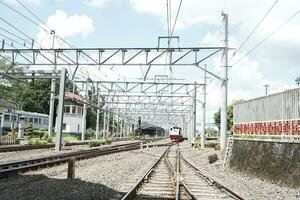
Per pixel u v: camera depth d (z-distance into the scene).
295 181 17.98
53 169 22.25
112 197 13.76
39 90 100.06
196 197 14.07
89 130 102.56
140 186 17.08
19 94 99.38
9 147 33.94
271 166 20.88
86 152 35.88
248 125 26.86
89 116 114.69
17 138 51.59
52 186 15.41
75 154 32.47
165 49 30.12
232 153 29.22
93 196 13.59
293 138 19.80
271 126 22.59
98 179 18.78
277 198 15.30
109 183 17.58
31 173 19.75
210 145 67.50
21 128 57.12
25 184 16.09
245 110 27.84
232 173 26.42
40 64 31.47
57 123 38.09
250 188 18.16
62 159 26.73
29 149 38.22
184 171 26.11
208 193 15.57
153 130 111.31
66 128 95.62
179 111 95.69
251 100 26.53
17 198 12.51
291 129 20.05
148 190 15.91
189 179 20.95
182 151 56.19
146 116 113.31
